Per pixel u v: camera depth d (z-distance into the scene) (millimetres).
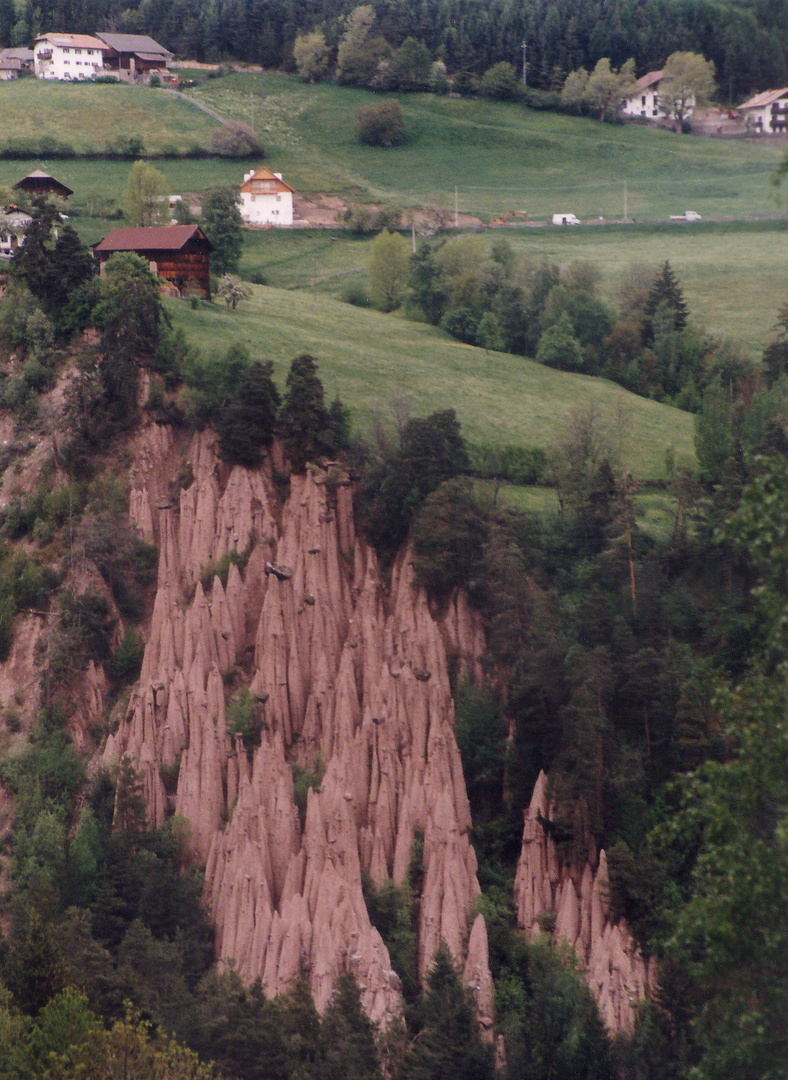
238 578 117125
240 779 105000
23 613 122688
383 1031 87688
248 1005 87625
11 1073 75375
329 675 112250
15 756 112812
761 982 50750
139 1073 74250
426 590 113250
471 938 92625
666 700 98375
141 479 127875
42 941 86812
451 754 103375
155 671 112625
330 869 97125
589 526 117500
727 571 110500
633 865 91438
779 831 49500
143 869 97438
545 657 102062
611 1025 87000
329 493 121000
